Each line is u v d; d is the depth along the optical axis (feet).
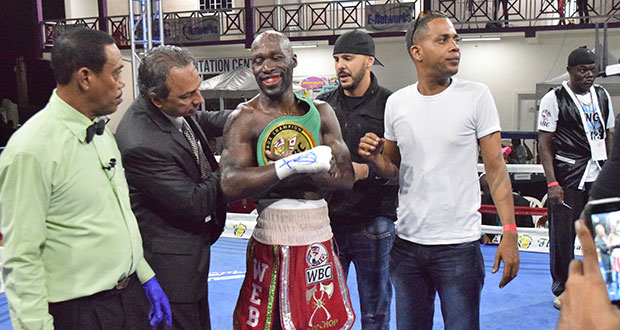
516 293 13.62
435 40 6.96
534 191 20.38
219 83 38.70
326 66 48.26
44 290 5.60
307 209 6.81
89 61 5.68
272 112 6.78
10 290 5.54
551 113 11.81
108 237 6.01
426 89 7.39
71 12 57.21
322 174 6.59
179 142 6.78
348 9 51.75
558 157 11.96
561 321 2.69
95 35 5.78
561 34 42.83
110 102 5.95
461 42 45.29
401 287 7.88
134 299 6.50
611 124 11.85
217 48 50.55
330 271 6.98
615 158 4.06
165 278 6.98
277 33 6.60
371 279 9.22
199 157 7.24
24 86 58.39
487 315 12.23
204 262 7.35
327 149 6.23
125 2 55.57
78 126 5.82
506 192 7.04
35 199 5.44
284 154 6.67
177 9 56.39
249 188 6.38
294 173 6.18
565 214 11.90
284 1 52.54
